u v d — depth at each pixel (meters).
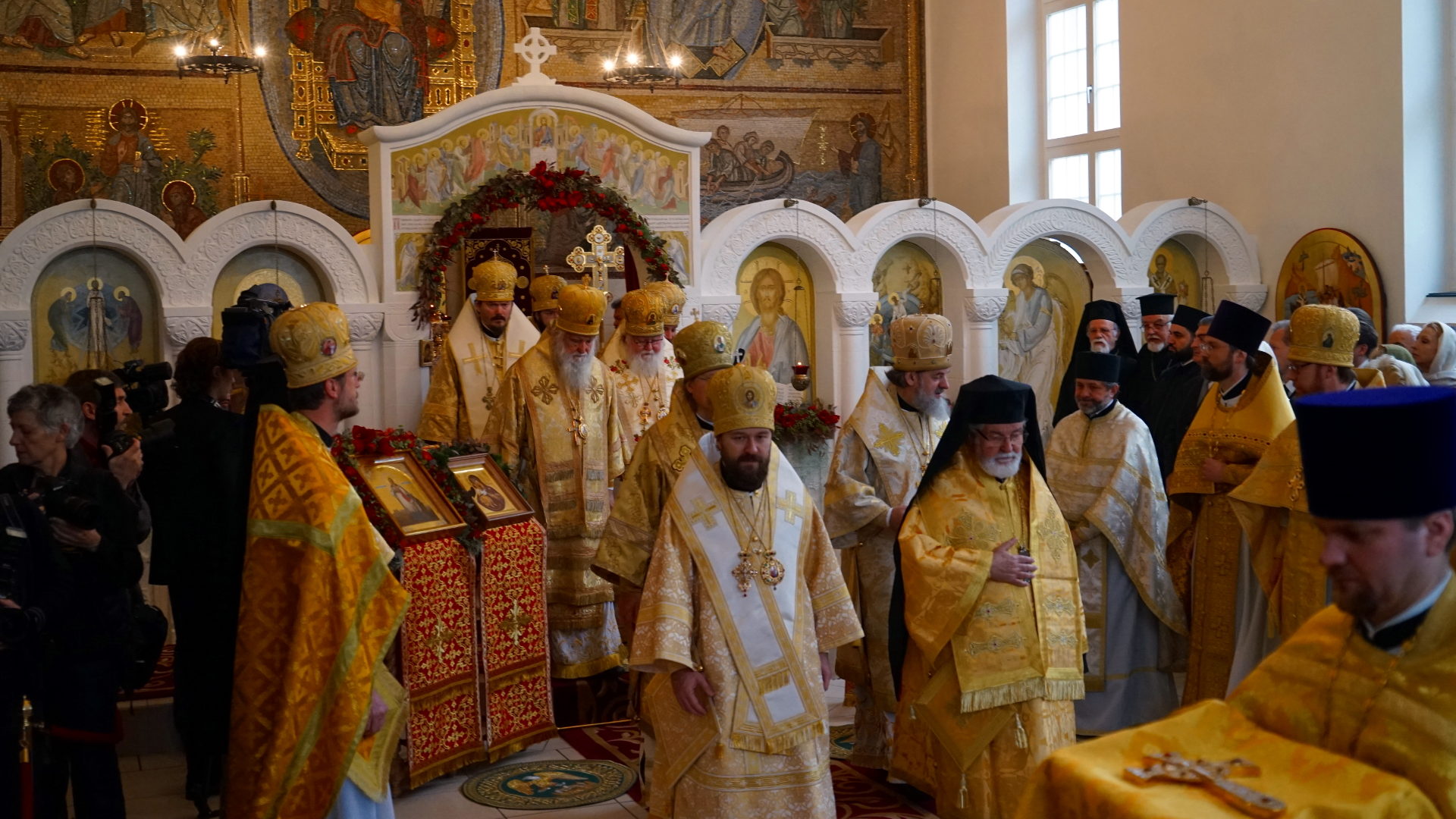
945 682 4.42
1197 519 5.39
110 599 3.98
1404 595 1.97
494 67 13.86
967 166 15.02
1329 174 10.67
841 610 4.03
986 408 4.39
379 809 3.68
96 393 4.93
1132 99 12.97
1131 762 2.00
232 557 3.62
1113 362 5.54
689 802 3.82
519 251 8.67
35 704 3.71
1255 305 11.17
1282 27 11.09
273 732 3.46
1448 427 1.90
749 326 9.43
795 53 15.08
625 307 6.58
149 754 5.76
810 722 3.85
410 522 5.09
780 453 4.10
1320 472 1.97
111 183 12.52
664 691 3.91
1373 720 1.99
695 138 8.76
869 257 9.51
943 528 4.49
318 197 13.22
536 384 6.52
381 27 13.38
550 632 6.37
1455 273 10.18
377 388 8.17
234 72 12.88
